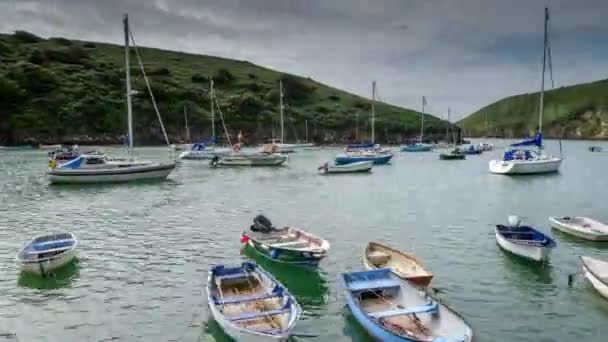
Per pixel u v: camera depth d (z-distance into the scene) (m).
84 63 164.38
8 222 34.44
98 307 18.80
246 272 19.03
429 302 15.89
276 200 45.12
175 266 23.86
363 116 192.12
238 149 95.94
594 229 29.08
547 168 67.25
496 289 20.42
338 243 28.31
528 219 35.56
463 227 32.78
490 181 60.62
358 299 17.28
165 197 46.72
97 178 55.72
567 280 21.48
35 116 130.62
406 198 46.56
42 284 21.23
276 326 15.05
